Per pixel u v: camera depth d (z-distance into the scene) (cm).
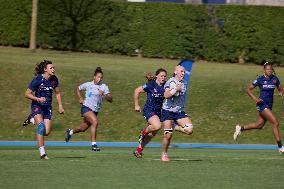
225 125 7862
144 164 4397
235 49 11669
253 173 4050
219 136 7600
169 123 4650
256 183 3650
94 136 5834
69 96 8275
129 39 11688
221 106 8294
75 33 11725
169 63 10712
